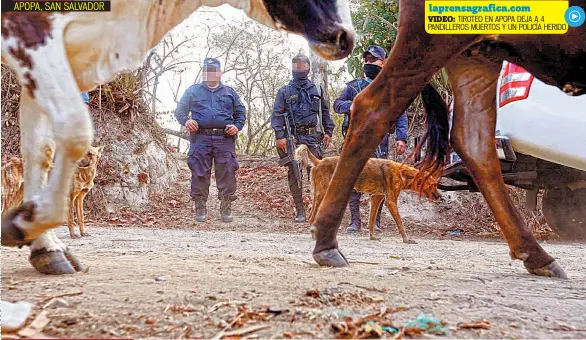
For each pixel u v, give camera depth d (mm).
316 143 9578
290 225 10719
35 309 2424
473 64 3900
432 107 4320
